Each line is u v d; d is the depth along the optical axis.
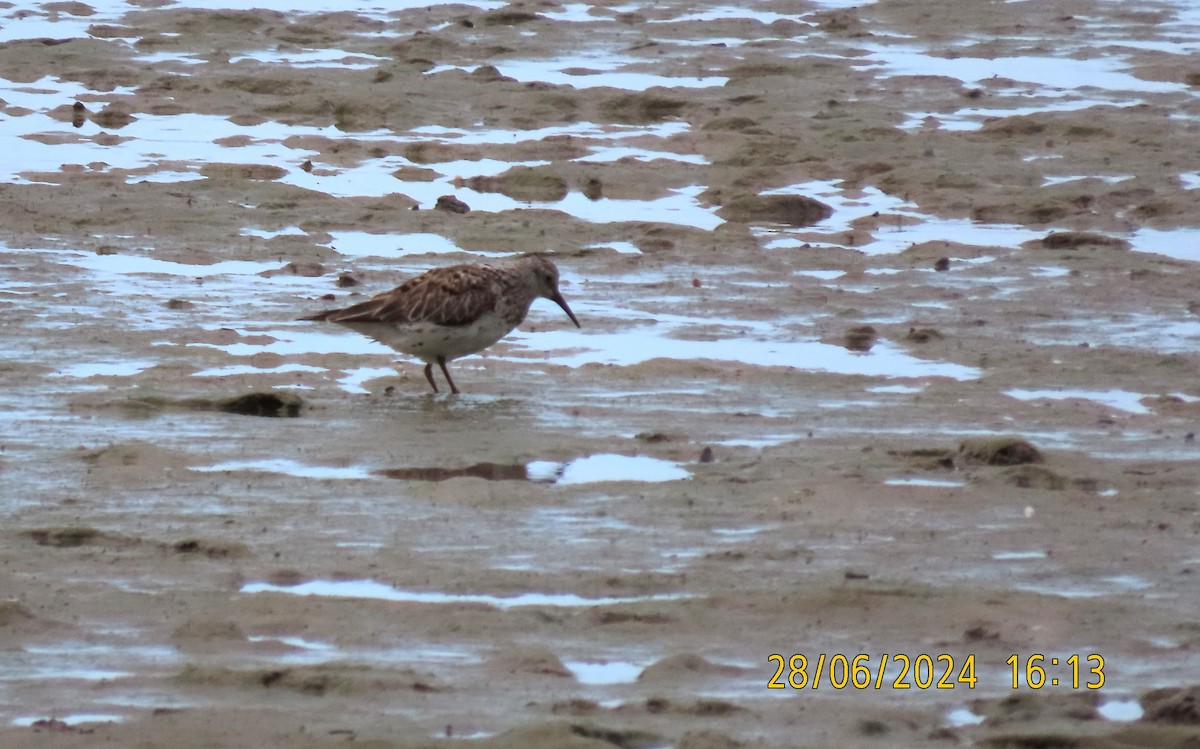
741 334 18.19
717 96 30.72
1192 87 31.86
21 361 16.58
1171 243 22.14
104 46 34.56
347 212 23.31
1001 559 11.77
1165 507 12.77
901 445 14.34
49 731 8.96
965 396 15.92
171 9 38.38
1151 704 9.43
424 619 10.61
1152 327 18.36
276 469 13.66
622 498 12.96
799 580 11.36
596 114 29.94
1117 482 13.31
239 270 20.58
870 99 30.56
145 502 12.78
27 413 14.98
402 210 23.34
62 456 13.81
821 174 25.78
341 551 11.85
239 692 9.55
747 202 23.64
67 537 12.03
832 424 15.06
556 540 12.11
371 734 8.94
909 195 24.62
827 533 12.23
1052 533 12.23
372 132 28.62
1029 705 9.40
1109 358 17.16
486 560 11.72
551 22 37.47
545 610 10.78
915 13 38.31
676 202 24.48
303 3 39.78
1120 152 26.56
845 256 21.38
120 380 16.08
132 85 31.92
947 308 19.11
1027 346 17.64
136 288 19.55
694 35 36.50
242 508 12.67
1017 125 28.02
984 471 13.53
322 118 29.56
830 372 16.73
